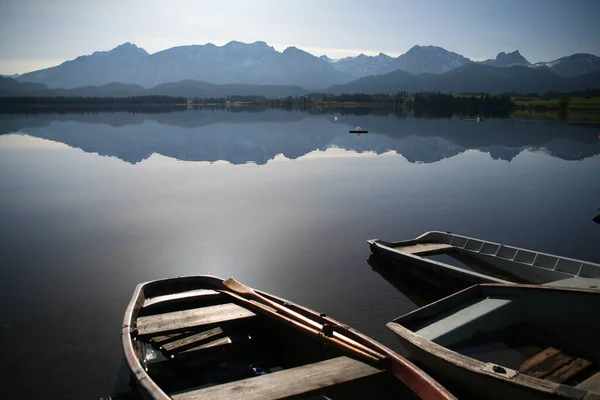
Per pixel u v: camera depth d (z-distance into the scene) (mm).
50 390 8070
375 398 6945
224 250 15359
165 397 6055
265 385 6629
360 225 18250
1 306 11344
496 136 56688
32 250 15438
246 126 77062
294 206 21375
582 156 38969
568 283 10336
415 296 12008
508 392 6691
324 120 95875
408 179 28469
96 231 17516
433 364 7797
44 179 28453
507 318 9141
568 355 8234
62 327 10320
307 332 8227
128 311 8977
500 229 17656
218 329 9062
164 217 19422
